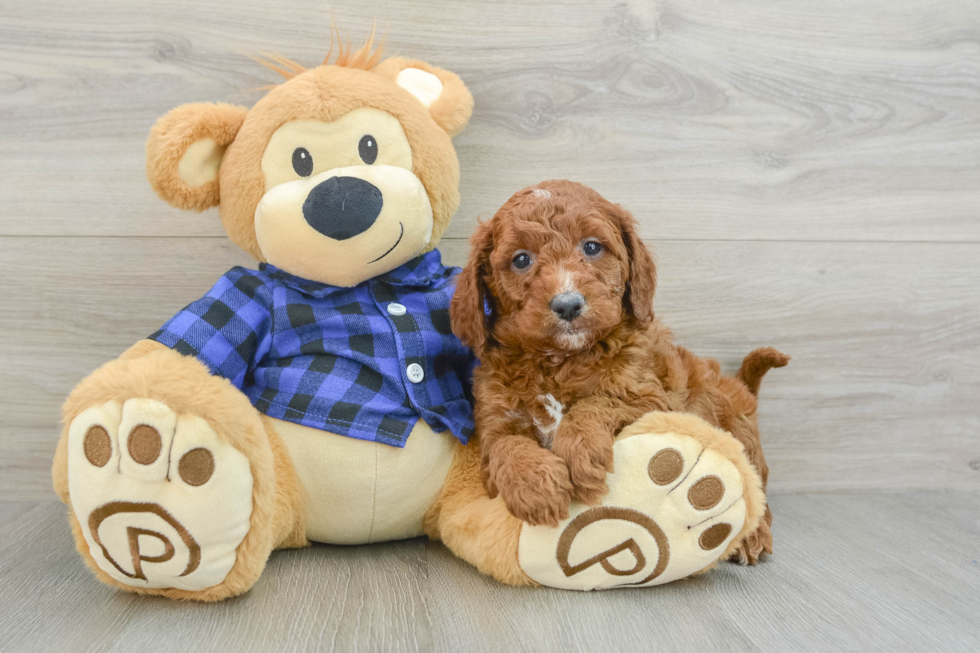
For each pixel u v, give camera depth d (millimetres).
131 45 1928
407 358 1606
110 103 1937
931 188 2209
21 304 1963
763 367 1955
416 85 1736
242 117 1622
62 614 1275
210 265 2016
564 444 1338
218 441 1247
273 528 1447
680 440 1333
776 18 2115
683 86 2102
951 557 1671
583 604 1340
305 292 1628
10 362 1973
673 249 2135
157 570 1275
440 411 1610
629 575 1373
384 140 1576
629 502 1326
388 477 1521
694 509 1330
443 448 1602
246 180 1565
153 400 1220
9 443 1992
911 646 1209
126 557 1270
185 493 1234
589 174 2092
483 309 1519
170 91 1949
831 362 2215
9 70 1906
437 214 1709
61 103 1924
